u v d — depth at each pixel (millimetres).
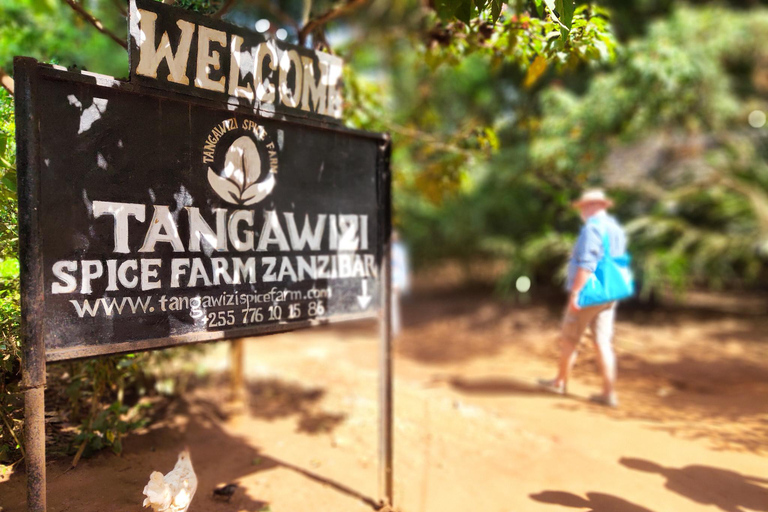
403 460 3908
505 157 8719
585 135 7336
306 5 3979
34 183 2062
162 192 2438
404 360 7449
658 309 9336
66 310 2182
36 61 2062
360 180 3207
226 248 2648
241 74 2656
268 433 4469
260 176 2770
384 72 11500
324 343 8477
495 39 3977
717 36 8078
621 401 4996
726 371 6070
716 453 3797
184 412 4562
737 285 11250
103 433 3275
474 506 3279
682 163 9945
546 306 9859
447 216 10906
